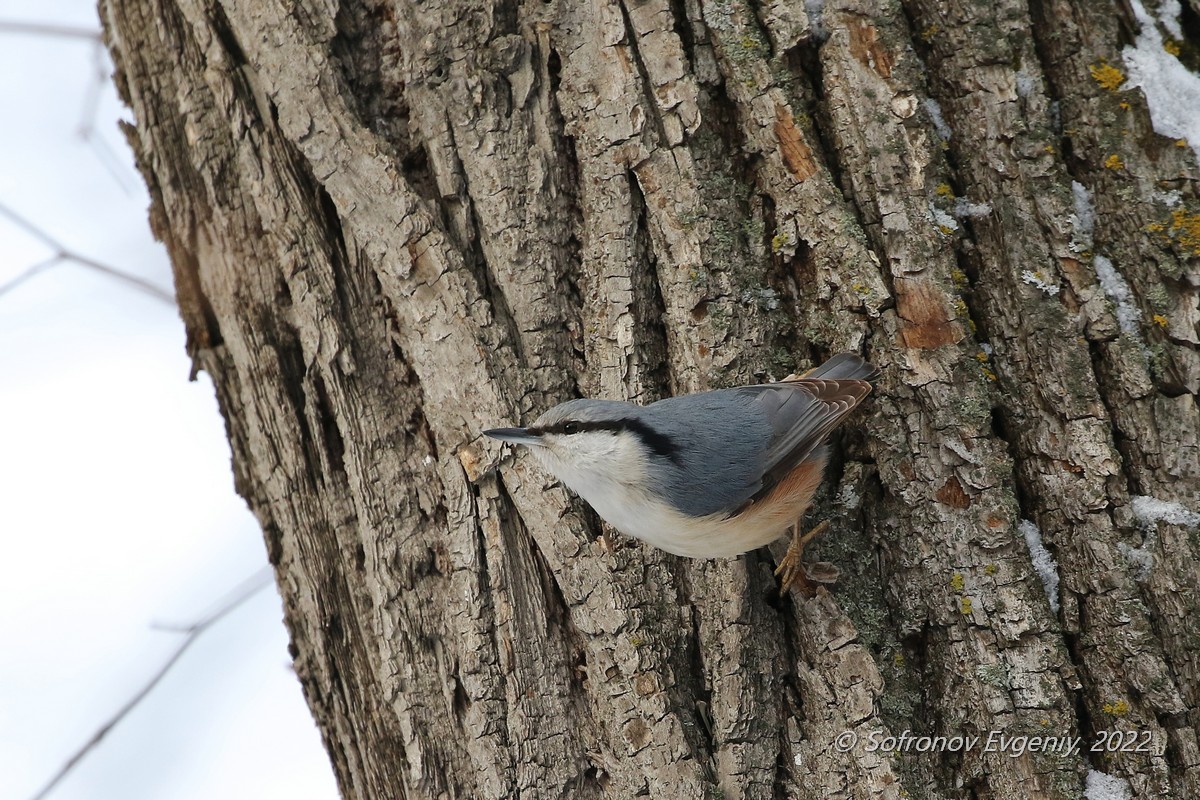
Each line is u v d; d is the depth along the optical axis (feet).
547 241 24.58
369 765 23.89
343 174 24.72
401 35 25.16
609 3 24.77
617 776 21.97
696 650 22.97
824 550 23.40
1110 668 21.47
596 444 22.36
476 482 23.50
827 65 24.31
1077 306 22.70
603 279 24.26
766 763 21.84
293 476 25.18
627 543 23.76
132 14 27.58
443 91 24.91
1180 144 23.17
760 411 23.24
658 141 24.44
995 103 23.86
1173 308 22.48
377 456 24.30
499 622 22.85
